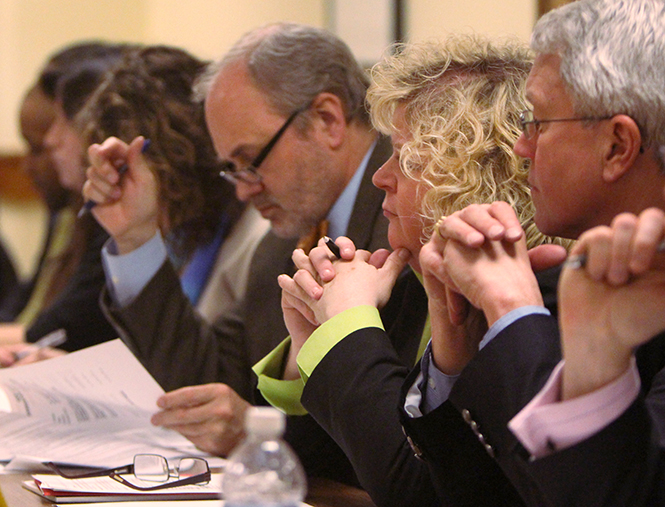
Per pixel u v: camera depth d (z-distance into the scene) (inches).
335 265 206.4
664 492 123.0
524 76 201.2
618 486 121.7
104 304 309.9
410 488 173.5
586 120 154.6
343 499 212.4
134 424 254.4
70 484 207.5
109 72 379.9
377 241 262.4
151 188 308.5
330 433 186.2
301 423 240.5
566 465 121.7
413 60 208.8
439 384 173.3
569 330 123.3
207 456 250.1
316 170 285.0
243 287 355.9
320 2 560.4
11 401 250.5
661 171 151.6
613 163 153.3
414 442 164.7
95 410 250.8
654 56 149.2
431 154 196.4
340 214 289.6
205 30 678.5
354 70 291.6
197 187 361.1
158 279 305.0
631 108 150.0
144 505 192.4
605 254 119.1
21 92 783.7
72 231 448.1
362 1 524.1
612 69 151.0
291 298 209.2
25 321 548.7
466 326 171.3
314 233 293.0
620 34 151.9
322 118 284.8
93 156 303.0
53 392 247.6
